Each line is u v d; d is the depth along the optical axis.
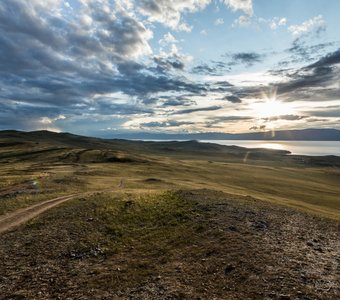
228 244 25.72
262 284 18.50
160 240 29.28
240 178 134.12
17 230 35.31
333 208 80.62
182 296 18.16
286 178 157.50
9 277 22.88
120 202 45.94
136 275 21.97
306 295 16.78
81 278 22.19
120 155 172.62
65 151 185.50
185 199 45.34
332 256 23.00
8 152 195.00
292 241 26.41
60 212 42.22
